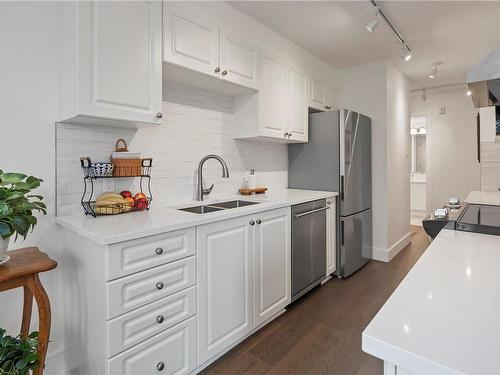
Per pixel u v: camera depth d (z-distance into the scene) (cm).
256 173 294
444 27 269
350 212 305
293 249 236
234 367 170
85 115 145
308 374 164
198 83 222
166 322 146
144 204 186
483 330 50
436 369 42
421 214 660
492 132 326
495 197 243
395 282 290
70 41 147
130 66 160
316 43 299
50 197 161
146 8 167
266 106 252
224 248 175
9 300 150
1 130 146
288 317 224
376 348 48
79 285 147
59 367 164
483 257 88
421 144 698
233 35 219
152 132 206
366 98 359
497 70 115
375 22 229
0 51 145
